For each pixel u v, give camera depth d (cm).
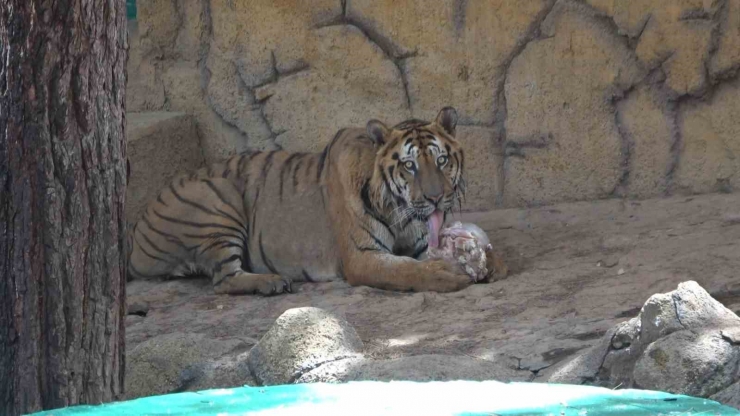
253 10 1412
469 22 1338
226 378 852
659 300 739
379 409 548
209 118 1450
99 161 677
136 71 1471
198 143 1450
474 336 899
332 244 1229
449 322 961
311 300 1123
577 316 924
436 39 1352
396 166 1165
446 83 1354
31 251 666
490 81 1339
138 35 1466
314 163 1276
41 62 648
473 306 1008
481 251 1086
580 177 1312
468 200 1360
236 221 1266
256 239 1270
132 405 566
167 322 1073
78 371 684
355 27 1383
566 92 1308
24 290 670
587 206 1277
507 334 888
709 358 687
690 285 746
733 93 1234
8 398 681
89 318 685
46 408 681
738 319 725
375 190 1173
